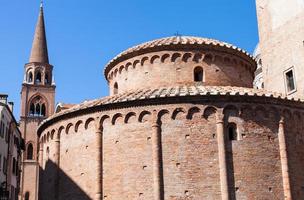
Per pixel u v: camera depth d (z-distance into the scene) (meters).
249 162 37.09
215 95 37.69
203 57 44.88
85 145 40.44
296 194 37.75
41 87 109.38
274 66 49.75
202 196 36.16
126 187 37.66
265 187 36.81
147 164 37.47
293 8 48.16
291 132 39.22
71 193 40.44
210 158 36.88
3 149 56.41
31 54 112.88
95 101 41.72
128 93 41.50
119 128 39.12
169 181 36.69
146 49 45.12
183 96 37.75
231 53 46.06
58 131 42.78
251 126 37.97
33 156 102.75
